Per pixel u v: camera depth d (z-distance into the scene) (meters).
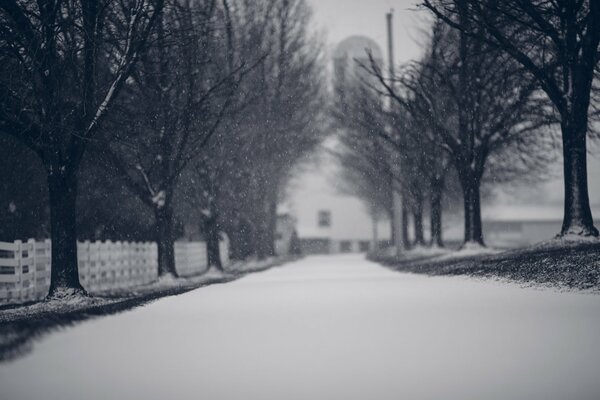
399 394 6.35
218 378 7.12
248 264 53.12
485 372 7.07
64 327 10.88
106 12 22.23
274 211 64.44
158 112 27.03
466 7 24.03
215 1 32.53
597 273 15.85
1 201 30.42
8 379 7.23
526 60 23.67
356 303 13.97
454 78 33.03
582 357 7.64
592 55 22.84
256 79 37.41
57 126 19.81
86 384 6.96
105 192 34.12
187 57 27.41
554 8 23.11
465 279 19.52
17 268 21.70
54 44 20.02
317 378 7.02
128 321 11.66
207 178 38.59
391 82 37.03
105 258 28.33
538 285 15.89
